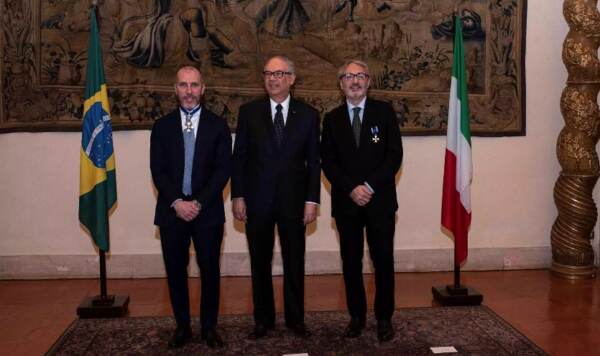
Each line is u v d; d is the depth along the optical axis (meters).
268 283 3.99
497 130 5.53
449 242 5.60
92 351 3.76
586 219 5.33
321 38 5.28
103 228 4.36
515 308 4.60
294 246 3.85
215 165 3.77
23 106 5.13
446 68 5.41
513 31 5.46
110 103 5.15
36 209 5.28
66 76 5.13
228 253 5.42
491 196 5.64
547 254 5.71
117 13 5.09
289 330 4.09
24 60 5.09
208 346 3.83
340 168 3.84
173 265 3.76
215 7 5.17
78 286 5.14
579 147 5.27
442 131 5.46
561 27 5.56
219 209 3.77
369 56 5.34
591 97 5.23
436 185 5.55
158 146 3.76
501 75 5.48
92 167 4.36
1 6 5.03
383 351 3.76
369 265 5.55
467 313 4.44
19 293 4.95
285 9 5.23
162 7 5.13
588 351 3.80
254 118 3.83
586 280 5.34
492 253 5.66
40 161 5.24
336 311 4.50
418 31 5.36
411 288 5.12
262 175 3.78
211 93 5.23
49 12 5.06
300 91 5.29
